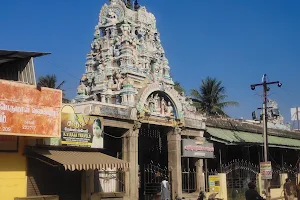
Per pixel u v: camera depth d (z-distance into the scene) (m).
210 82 57.03
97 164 19.69
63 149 20.72
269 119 48.53
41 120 18.19
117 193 23.34
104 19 30.78
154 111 27.25
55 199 18.75
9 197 18.41
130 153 24.84
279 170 40.53
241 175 33.09
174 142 28.59
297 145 44.34
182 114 28.97
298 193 23.89
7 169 18.47
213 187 29.02
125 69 27.62
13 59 19.09
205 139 32.19
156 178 29.67
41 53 18.08
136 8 31.83
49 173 20.39
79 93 28.56
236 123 38.31
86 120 21.86
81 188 21.94
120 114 24.22
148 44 31.02
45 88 18.52
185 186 30.25
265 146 29.86
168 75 31.98
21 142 19.14
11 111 17.05
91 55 30.11
